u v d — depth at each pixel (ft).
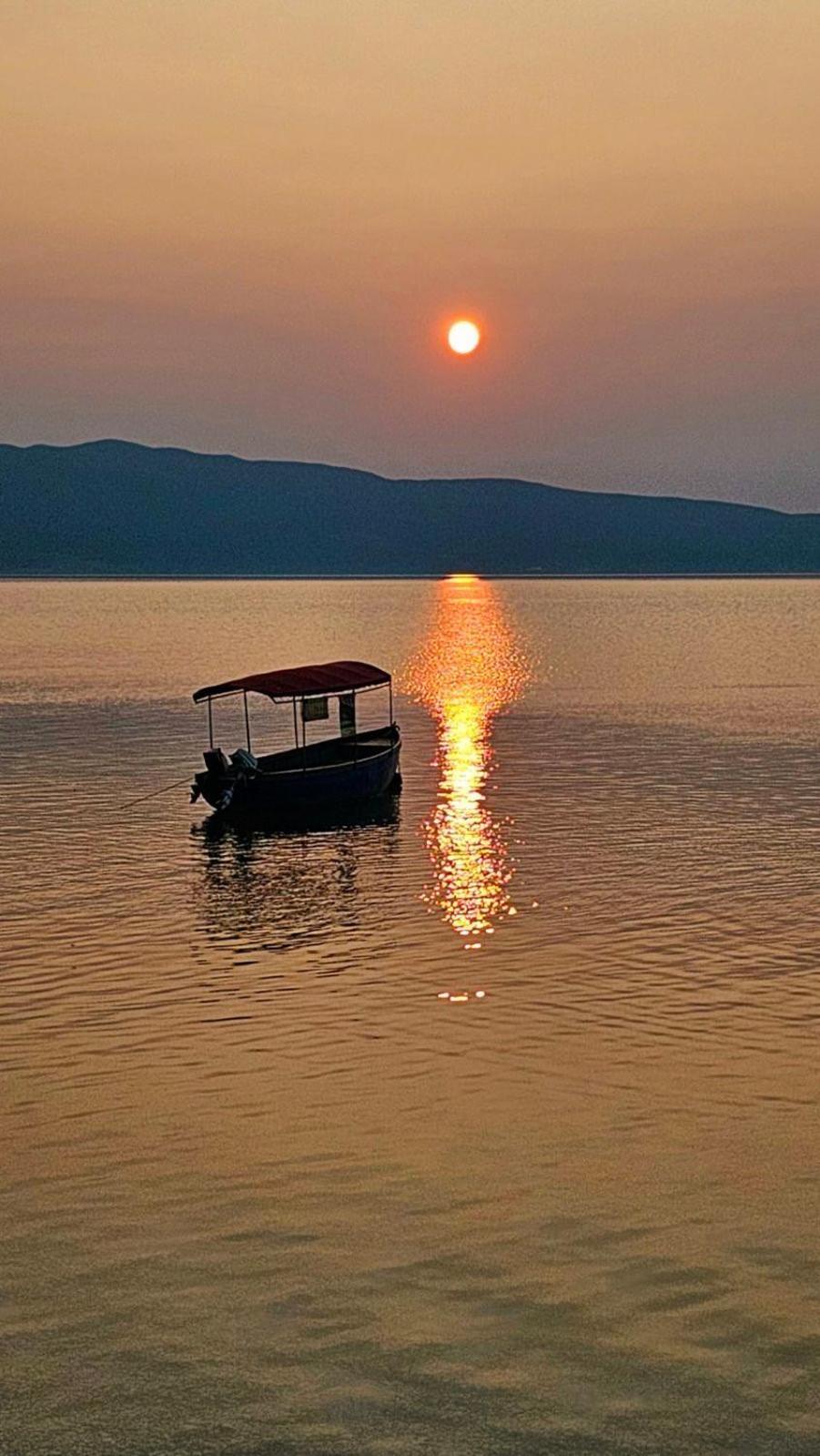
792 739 234.99
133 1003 90.89
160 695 325.62
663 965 98.63
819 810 163.12
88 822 160.04
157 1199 62.28
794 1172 64.54
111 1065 79.20
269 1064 79.20
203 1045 82.53
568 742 234.38
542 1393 47.88
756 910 114.52
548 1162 65.82
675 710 288.10
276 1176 64.49
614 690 338.75
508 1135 68.90
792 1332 51.13
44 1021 87.30
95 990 93.91
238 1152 67.21
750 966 98.07
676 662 437.99
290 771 162.50
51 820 161.17
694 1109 72.08
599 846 142.82
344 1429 46.24
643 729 253.03
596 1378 48.70
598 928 109.40
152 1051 81.66
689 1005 89.35
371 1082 76.38
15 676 382.22
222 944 105.91
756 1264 56.08
